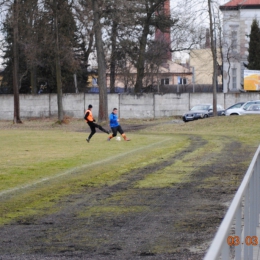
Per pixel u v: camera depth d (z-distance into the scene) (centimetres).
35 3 7312
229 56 12044
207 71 15262
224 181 2327
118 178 2453
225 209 1730
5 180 2416
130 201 1889
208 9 7925
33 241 1362
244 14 12169
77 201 1905
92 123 4722
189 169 2745
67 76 10762
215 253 478
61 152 3766
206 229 1467
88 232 1452
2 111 9700
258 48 11181
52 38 7456
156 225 1523
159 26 9931
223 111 8394
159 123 8112
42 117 9556
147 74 11319
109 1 7288
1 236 1418
